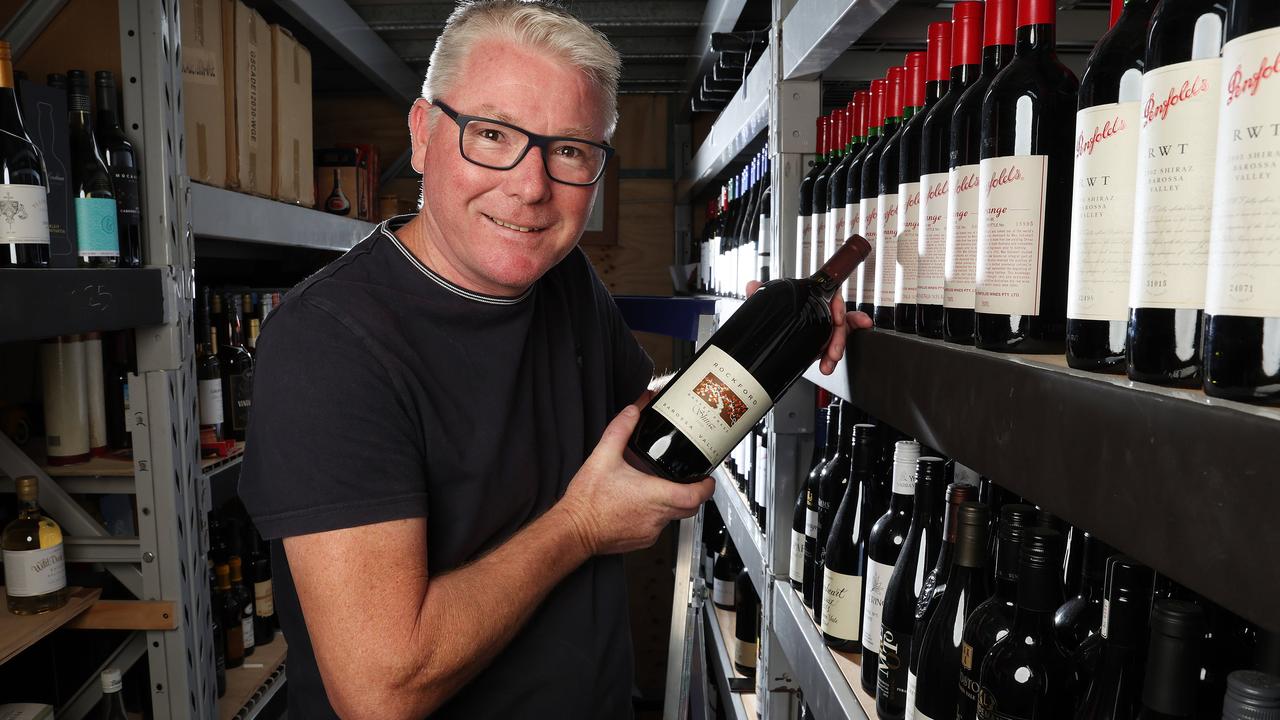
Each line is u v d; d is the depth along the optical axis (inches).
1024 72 25.9
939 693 35.5
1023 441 19.6
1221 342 15.4
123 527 72.0
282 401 31.3
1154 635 19.9
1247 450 12.4
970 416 22.6
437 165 35.3
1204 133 17.1
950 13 46.4
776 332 36.8
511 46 33.6
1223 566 13.0
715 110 115.3
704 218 146.9
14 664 65.9
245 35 80.4
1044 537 26.2
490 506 37.9
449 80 34.7
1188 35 17.5
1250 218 14.6
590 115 34.9
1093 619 33.5
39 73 62.3
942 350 24.7
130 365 65.1
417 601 31.0
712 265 114.3
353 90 136.9
